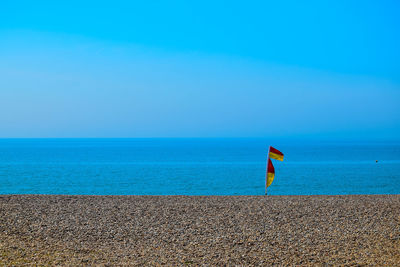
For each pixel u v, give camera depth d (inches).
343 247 384.2
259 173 1993.1
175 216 521.0
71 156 3782.0
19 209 545.3
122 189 1331.2
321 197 722.8
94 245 391.9
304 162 3026.6
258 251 374.6
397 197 722.2
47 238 409.7
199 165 2598.4
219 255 363.3
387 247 382.3
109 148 6525.6
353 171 2164.1
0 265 315.6
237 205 600.7
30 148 6422.2
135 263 338.3
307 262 342.3
